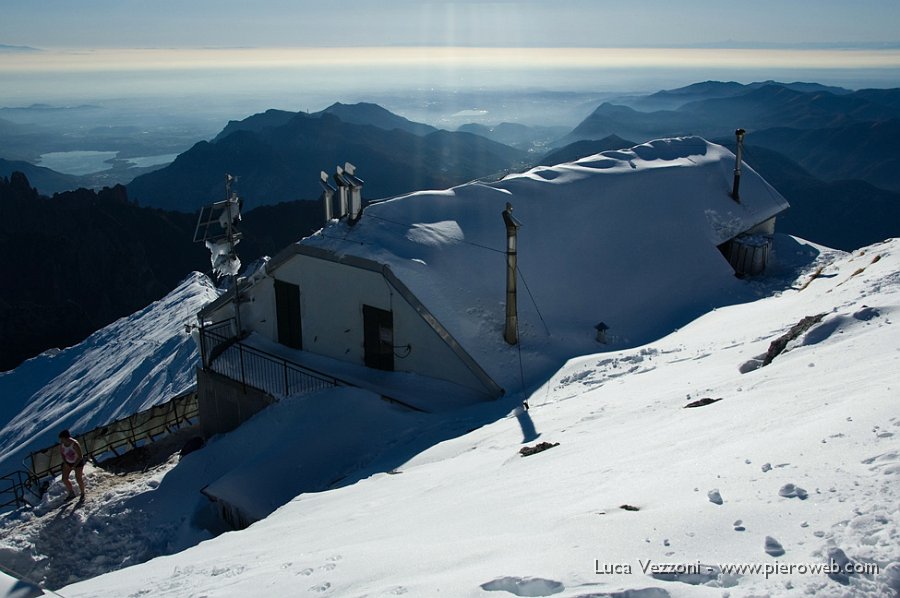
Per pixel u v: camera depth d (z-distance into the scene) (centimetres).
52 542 1311
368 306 1634
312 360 1747
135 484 1480
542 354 1544
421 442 1261
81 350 4812
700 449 543
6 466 3488
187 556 775
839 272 1666
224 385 1775
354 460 1302
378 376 1619
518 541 416
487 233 1803
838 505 354
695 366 1127
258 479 1268
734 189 2422
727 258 2275
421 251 1659
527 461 745
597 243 1958
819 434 459
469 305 1595
